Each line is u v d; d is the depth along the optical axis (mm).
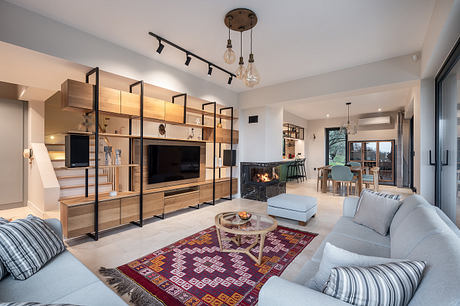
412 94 4734
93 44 3041
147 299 1841
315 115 9086
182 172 4598
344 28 2840
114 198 3258
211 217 4039
